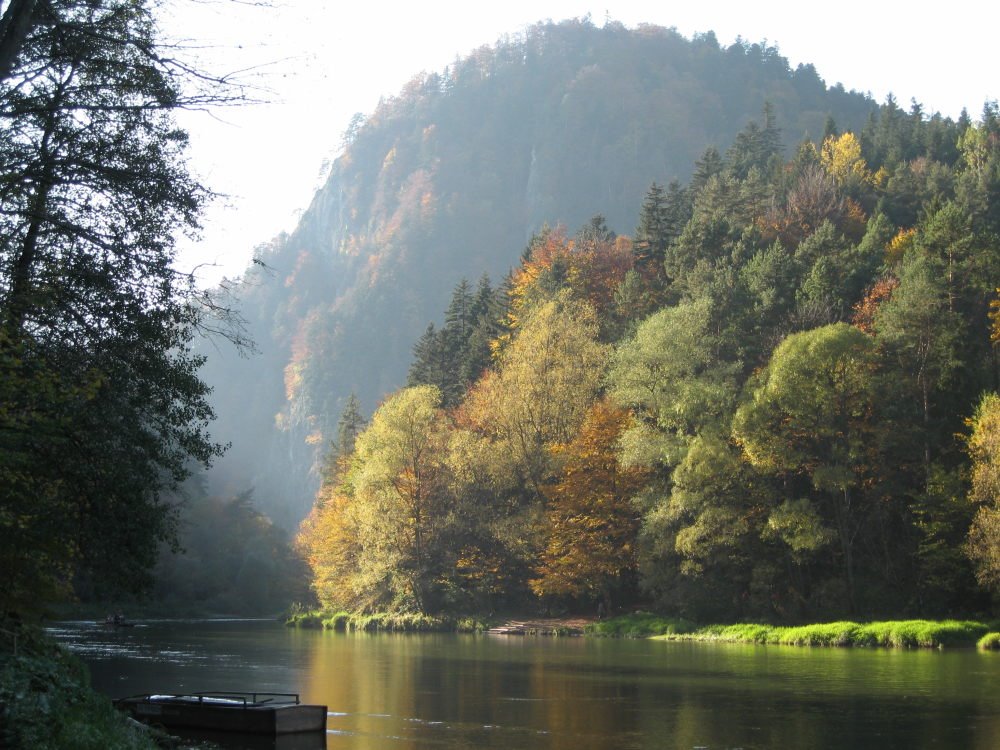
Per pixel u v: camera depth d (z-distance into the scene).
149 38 20.03
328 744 25.44
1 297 20.03
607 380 79.56
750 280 87.81
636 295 98.81
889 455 68.69
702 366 75.50
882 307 75.12
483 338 112.94
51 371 19.61
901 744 25.00
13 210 19.95
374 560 86.81
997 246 80.75
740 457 67.94
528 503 84.62
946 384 70.25
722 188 127.88
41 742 16.17
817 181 125.12
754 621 66.94
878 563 69.06
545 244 129.88
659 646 58.84
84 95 21.58
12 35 18.39
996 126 155.25
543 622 78.25
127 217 22.23
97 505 23.83
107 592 26.20
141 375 24.28
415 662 48.59
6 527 21.19
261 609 135.88
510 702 33.28
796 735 26.42
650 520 69.44
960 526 64.00
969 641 55.19
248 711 26.36
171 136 22.89
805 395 64.94
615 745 25.31
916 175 129.62
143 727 22.03
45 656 20.91
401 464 85.25
